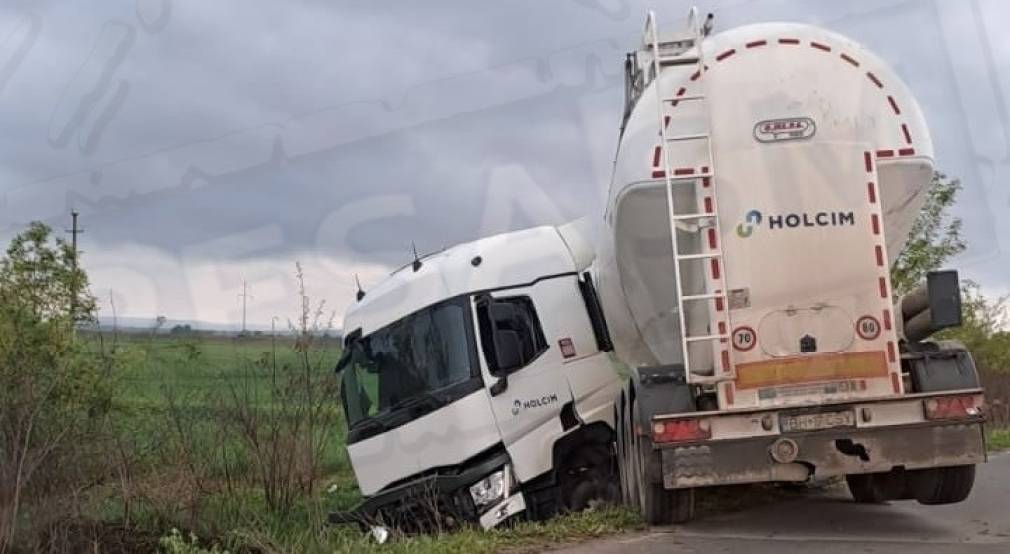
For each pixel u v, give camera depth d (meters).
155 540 7.70
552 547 7.73
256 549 7.85
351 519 9.95
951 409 7.43
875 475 9.09
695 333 7.77
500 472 9.88
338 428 10.17
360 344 10.70
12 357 8.52
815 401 7.44
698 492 9.21
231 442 9.06
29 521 7.32
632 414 8.45
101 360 9.30
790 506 9.52
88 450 7.98
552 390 10.14
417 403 10.17
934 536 7.78
